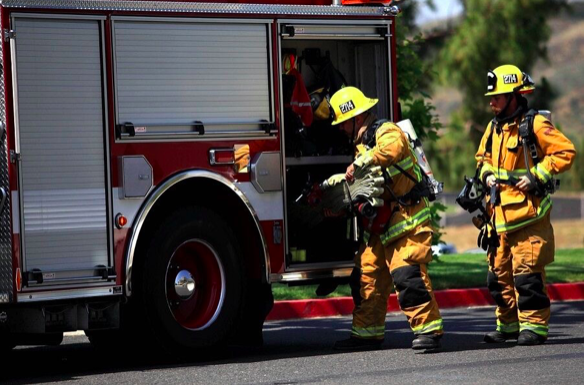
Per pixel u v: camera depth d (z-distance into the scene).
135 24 20.16
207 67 20.83
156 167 20.19
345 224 22.84
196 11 20.72
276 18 21.56
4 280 18.94
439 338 20.95
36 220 19.05
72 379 19.02
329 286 22.94
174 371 19.55
